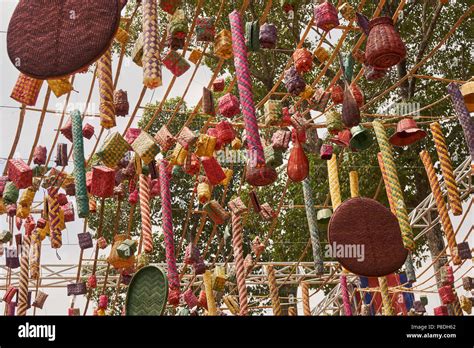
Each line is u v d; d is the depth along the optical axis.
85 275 11.66
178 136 5.23
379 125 5.05
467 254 7.78
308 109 5.55
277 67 13.04
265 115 5.21
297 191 13.62
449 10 12.15
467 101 5.09
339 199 5.93
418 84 12.64
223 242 7.60
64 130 5.27
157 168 5.88
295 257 13.96
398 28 12.09
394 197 4.79
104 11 3.13
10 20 3.28
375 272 4.82
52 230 6.05
